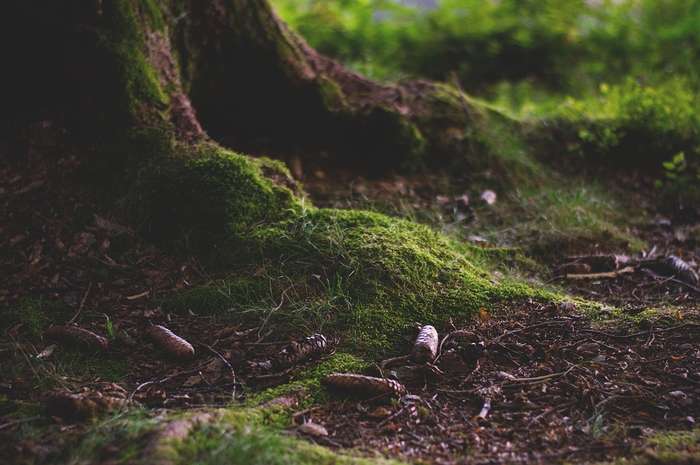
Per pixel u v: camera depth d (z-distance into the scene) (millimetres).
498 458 2137
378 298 2600
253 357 2459
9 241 2760
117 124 2977
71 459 2057
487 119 3674
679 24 5207
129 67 3023
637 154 3717
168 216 2820
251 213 2814
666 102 3842
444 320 2594
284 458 2049
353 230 2789
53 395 2246
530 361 2467
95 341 2473
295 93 3457
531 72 5352
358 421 2262
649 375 2412
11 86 3033
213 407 2273
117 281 2695
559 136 3717
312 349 2449
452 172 3488
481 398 2332
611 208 3451
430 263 2734
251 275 2662
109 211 2854
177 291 2662
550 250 3135
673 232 3371
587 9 5617
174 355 2455
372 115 3463
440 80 5227
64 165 2926
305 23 5438
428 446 2184
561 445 2182
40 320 2561
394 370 2424
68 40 3031
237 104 3424
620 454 2143
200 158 2910
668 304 2799
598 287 2943
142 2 3115
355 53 5340
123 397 2297
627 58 5180
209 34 3332
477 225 3248
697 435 2189
